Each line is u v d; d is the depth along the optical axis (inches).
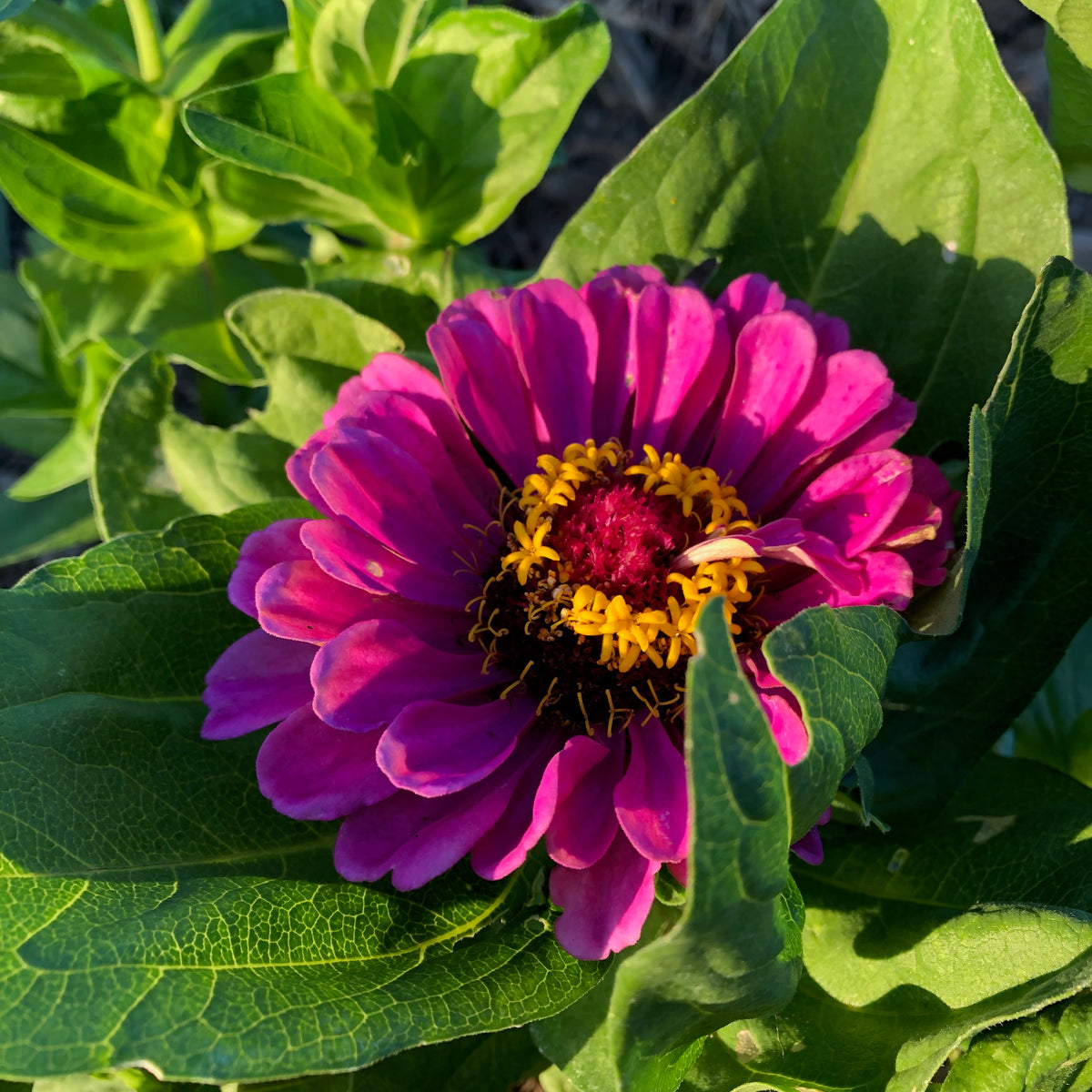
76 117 10.9
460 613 9.2
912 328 10.2
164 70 11.4
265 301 10.5
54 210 11.2
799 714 8.4
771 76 9.9
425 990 8.3
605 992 8.9
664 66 18.1
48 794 8.8
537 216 17.5
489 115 10.8
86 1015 7.9
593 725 9.0
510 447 9.5
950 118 9.8
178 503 11.1
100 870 8.7
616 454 9.4
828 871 9.7
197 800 9.1
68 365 12.9
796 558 8.6
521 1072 9.7
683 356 9.4
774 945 7.9
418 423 9.2
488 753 8.7
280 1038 7.9
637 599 9.0
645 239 10.4
